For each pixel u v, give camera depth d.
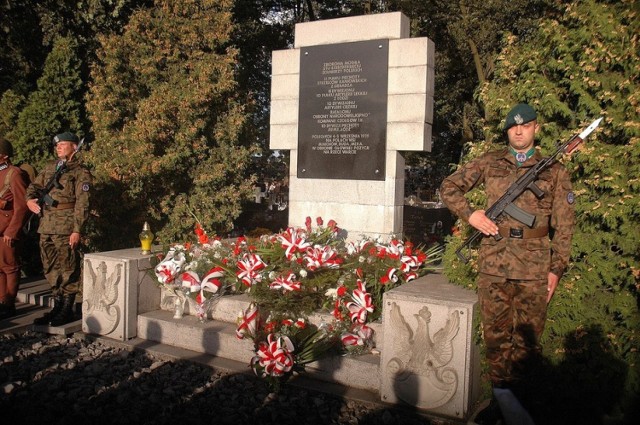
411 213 15.81
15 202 5.82
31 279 7.95
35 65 10.71
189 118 8.34
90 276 5.46
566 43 4.09
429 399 3.78
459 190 3.70
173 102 8.23
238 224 15.93
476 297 3.88
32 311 6.40
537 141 4.30
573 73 4.08
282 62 6.64
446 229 15.08
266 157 16.38
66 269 5.64
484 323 3.57
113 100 8.31
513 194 3.45
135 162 7.98
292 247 4.80
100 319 5.40
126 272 5.24
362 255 4.89
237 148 9.00
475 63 15.09
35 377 4.41
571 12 4.09
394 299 3.91
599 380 3.65
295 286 4.43
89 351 5.03
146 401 3.98
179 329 5.08
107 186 8.16
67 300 5.67
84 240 8.21
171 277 5.08
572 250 3.94
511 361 3.51
